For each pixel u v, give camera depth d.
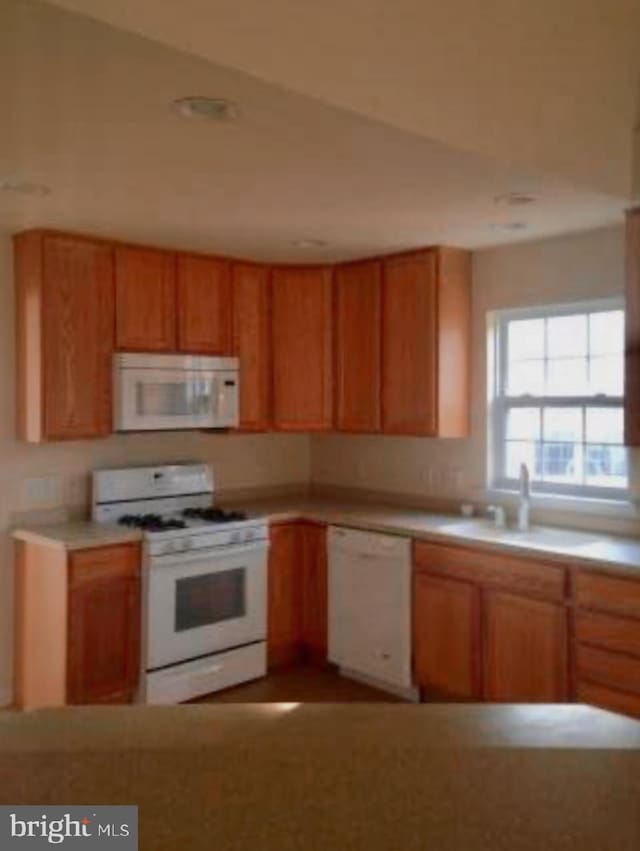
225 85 1.88
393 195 2.96
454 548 3.65
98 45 1.67
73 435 3.73
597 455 3.83
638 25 1.72
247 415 4.43
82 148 2.37
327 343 4.55
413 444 4.57
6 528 3.80
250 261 4.40
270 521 4.27
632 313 3.31
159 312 4.02
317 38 1.65
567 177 2.71
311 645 4.39
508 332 4.20
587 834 0.80
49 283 3.62
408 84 1.92
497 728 1.07
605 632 3.08
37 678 3.67
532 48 1.78
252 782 0.89
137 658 3.70
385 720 1.10
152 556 3.68
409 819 0.82
